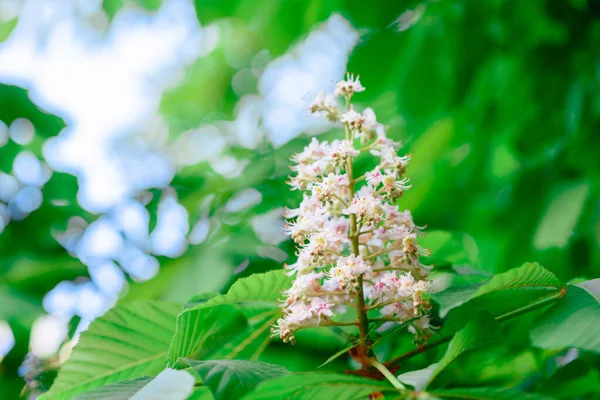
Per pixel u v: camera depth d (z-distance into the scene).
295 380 1.76
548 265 4.48
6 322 4.41
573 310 1.95
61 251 4.93
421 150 4.82
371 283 2.36
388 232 2.33
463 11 4.70
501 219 4.76
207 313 2.54
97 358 2.59
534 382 3.49
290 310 2.45
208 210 4.50
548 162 4.62
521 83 4.80
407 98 4.97
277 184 4.62
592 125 4.40
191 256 4.03
